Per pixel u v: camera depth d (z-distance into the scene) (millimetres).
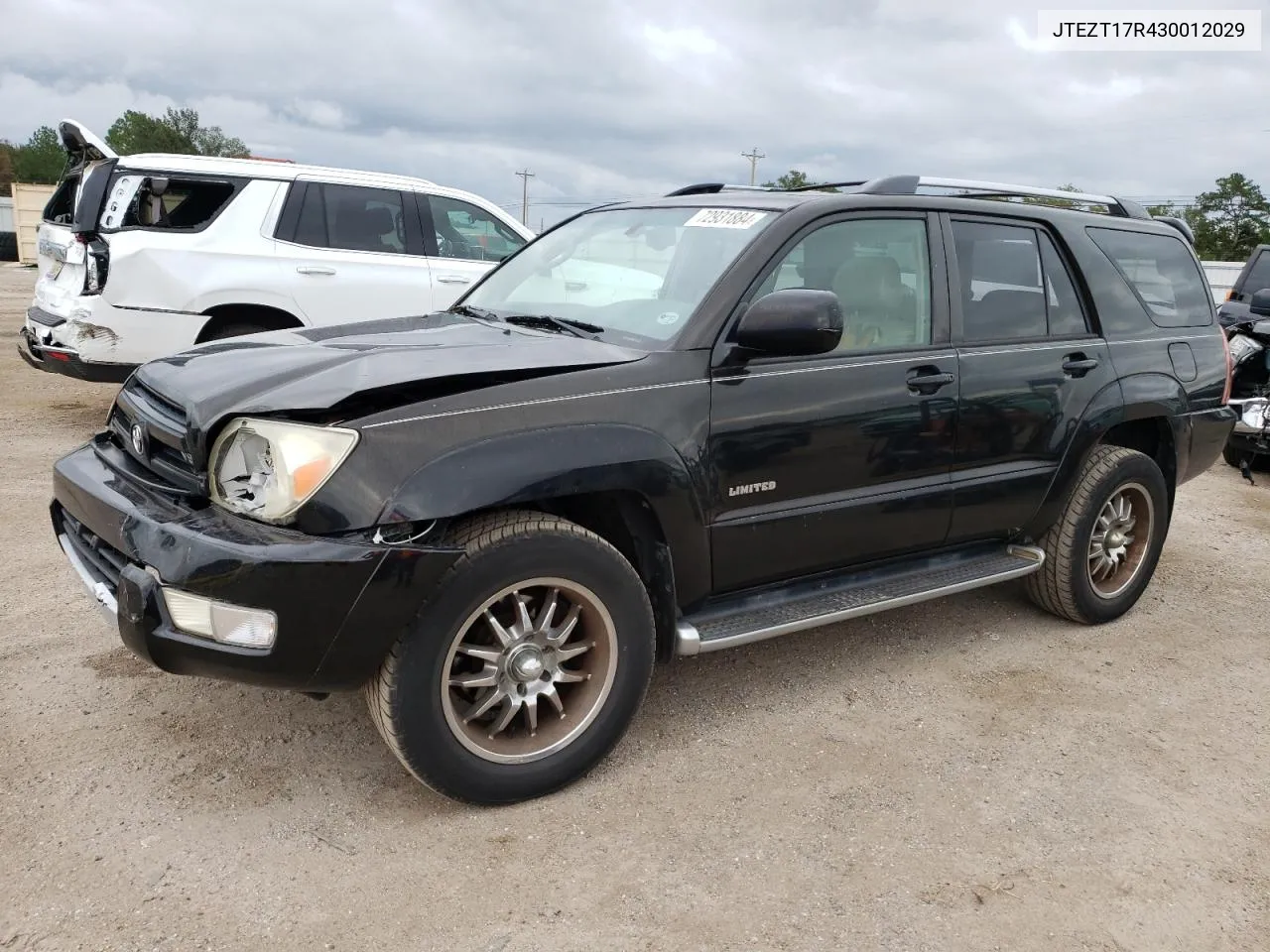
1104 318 4289
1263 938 2453
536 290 3895
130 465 3064
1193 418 4590
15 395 8922
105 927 2330
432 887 2529
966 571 3930
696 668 3893
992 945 2385
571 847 2715
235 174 6922
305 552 2447
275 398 2605
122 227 6586
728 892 2547
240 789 2918
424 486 2555
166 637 2529
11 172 87688
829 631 4328
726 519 3184
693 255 3418
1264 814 3008
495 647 2828
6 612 4055
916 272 3678
